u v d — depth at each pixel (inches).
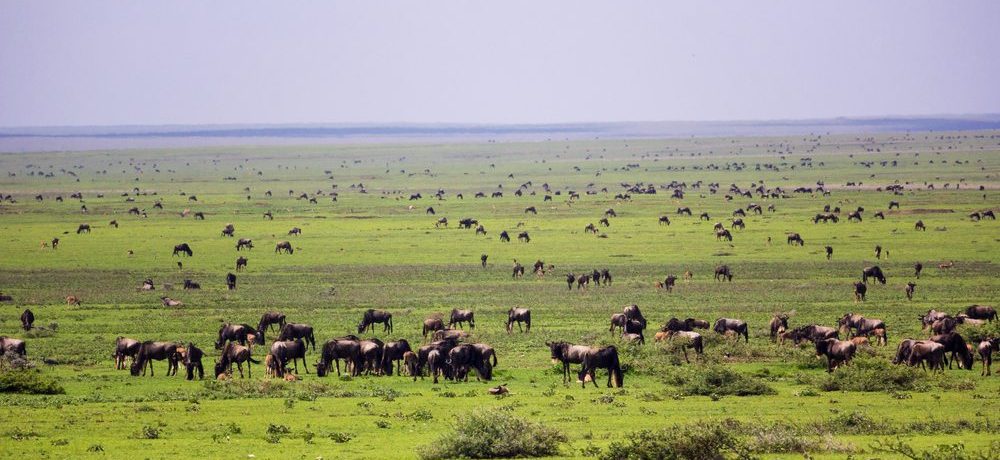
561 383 6284.5
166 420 4965.6
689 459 3895.2
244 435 4611.2
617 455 3934.5
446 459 4087.1
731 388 5762.8
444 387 6136.8
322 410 5270.7
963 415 5022.1
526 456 4124.0
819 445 4138.8
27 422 4869.6
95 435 4594.0
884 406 5305.1
